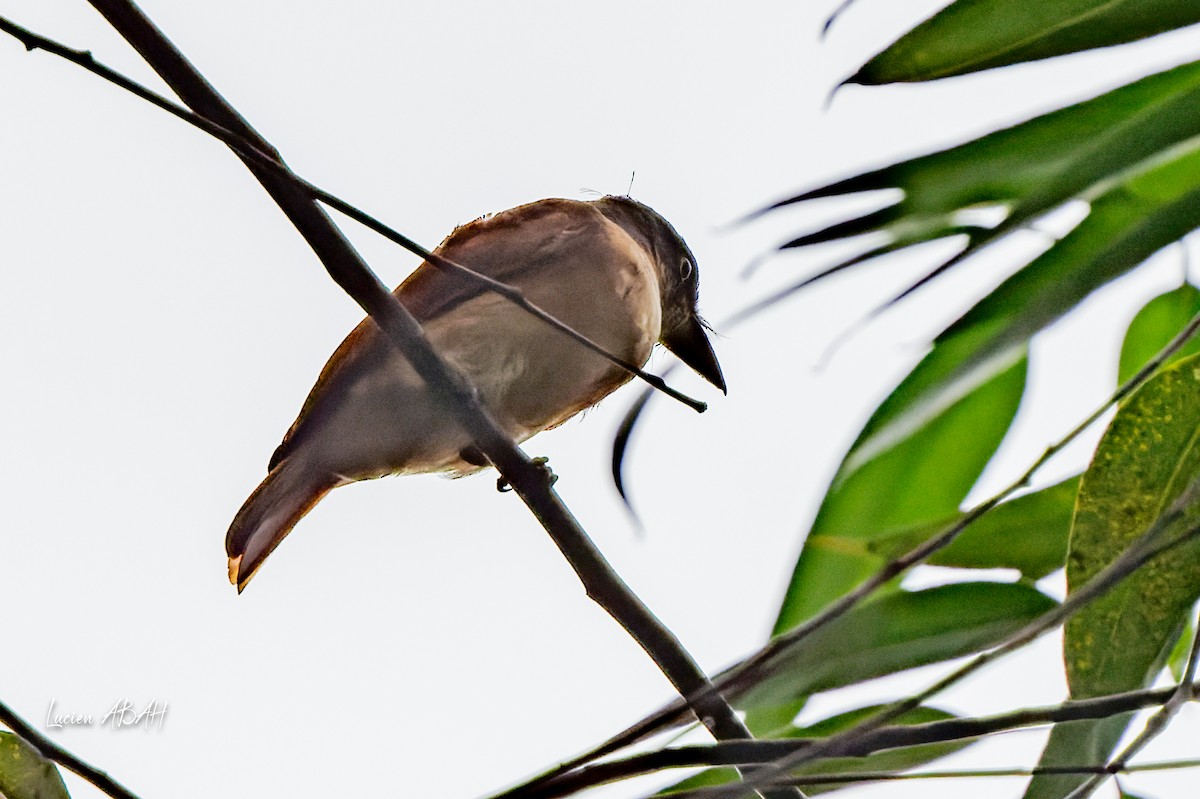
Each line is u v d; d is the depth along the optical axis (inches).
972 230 185.0
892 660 208.4
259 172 196.4
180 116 160.2
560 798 182.1
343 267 213.3
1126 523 196.5
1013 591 213.9
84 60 156.0
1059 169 180.9
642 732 182.4
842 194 184.1
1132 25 179.5
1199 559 192.1
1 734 204.7
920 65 184.4
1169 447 197.9
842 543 229.6
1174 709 166.7
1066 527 232.2
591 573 227.9
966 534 233.9
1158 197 191.6
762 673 185.0
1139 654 192.9
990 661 164.2
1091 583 163.8
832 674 205.8
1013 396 236.5
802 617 225.6
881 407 205.9
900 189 185.6
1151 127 171.9
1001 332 180.9
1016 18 181.0
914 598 214.7
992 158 187.2
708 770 215.0
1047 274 187.9
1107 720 187.6
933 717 207.5
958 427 236.2
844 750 176.1
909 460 233.5
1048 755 187.5
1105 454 199.8
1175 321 235.5
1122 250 177.2
